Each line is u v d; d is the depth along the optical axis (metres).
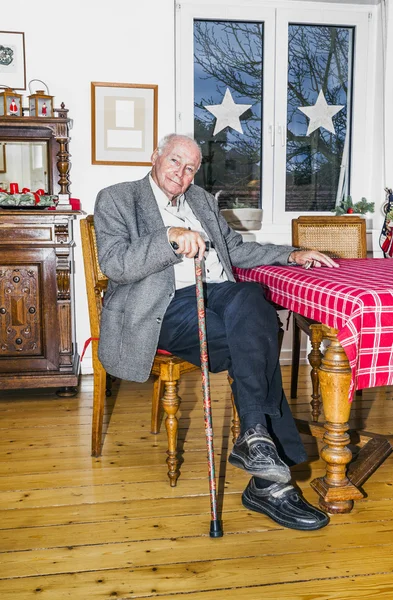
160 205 2.15
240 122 3.81
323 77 3.87
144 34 3.37
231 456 1.71
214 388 3.22
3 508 1.88
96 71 3.35
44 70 3.31
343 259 2.54
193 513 1.84
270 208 3.88
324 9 3.77
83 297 3.50
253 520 1.79
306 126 3.89
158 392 2.49
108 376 3.08
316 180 3.94
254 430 1.64
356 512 1.83
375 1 3.76
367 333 1.54
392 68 3.70
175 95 3.59
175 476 2.03
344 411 1.80
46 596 1.43
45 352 3.05
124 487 2.03
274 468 1.58
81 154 3.40
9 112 3.13
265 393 1.71
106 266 1.92
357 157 3.93
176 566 1.55
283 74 3.77
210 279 2.19
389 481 2.06
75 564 1.57
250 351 1.71
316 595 1.43
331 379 1.78
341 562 1.57
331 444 1.81
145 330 1.96
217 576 1.51
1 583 1.48
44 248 2.97
